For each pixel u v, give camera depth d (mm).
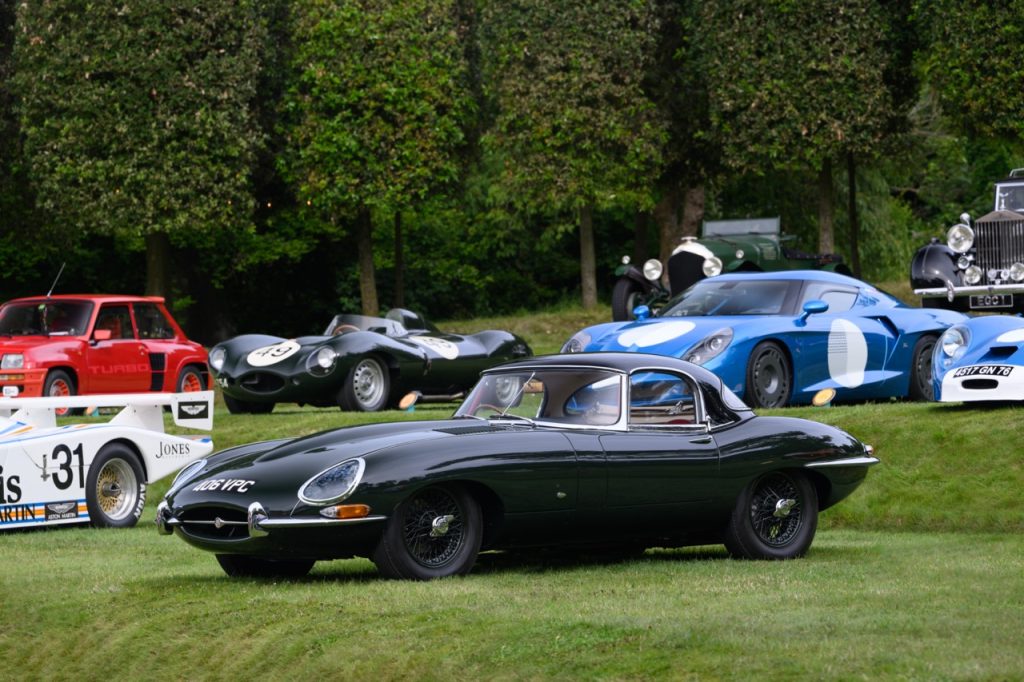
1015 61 29766
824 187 33406
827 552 11188
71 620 8875
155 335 24266
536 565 10555
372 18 33094
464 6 36969
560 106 33531
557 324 35344
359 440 9547
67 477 13484
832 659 6766
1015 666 6547
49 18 31031
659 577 9734
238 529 9273
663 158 36375
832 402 17781
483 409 10453
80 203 31375
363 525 8992
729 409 10711
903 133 34219
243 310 46750
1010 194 22203
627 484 9906
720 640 7215
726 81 32031
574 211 49156
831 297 17844
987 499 12938
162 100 31250
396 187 33281
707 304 17812
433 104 33719
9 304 23438
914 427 14547
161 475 14359
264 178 35219
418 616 8055
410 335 21484
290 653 7797
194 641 8250
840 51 31344
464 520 9414
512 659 7230
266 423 18953
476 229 49969
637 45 33656
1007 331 14664
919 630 7352
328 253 46656
